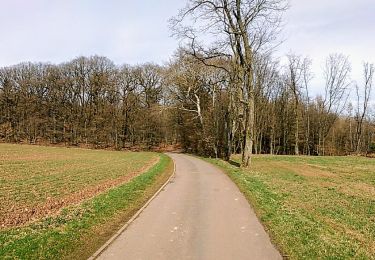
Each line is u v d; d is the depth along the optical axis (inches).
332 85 2736.2
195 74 2364.7
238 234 437.4
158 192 773.9
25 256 336.2
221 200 671.1
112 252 370.0
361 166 1487.5
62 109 3858.3
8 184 904.9
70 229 433.7
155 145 3644.2
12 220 514.9
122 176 1106.1
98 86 3811.5
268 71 2593.5
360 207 684.7
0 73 3809.1
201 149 2679.6
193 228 466.3
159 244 397.1
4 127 3794.3
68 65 3858.3
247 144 1333.7
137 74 3713.1
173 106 2723.9
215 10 1278.3
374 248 418.0
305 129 2896.2
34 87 3863.2
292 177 1100.5
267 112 2669.8
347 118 3309.5
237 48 1314.0
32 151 2390.5
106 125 3713.1
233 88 1806.1
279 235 426.6
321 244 389.7
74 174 1152.8
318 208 634.2
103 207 565.3
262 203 622.5
